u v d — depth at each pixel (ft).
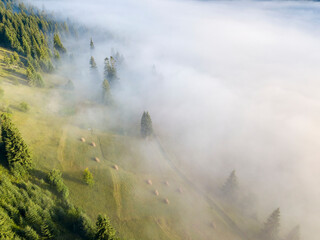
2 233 99.09
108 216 184.75
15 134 160.25
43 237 116.88
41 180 169.48
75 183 196.75
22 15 589.32
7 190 128.16
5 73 323.16
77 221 144.77
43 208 138.72
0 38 413.39
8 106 249.55
